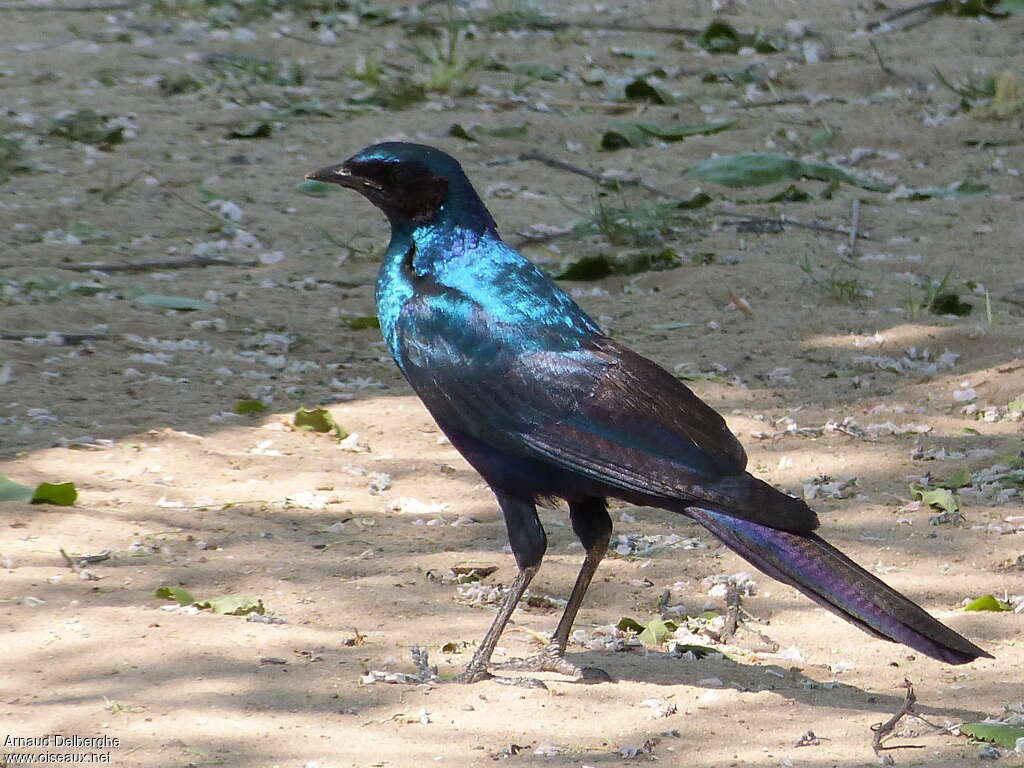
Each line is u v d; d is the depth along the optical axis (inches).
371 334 549.3
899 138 804.6
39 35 986.7
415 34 1027.3
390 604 335.9
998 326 546.0
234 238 642.2
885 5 1095.0
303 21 1048.8
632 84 879.1
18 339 517.7
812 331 551.5
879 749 269.0
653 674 306.5
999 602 343.0
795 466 431.5
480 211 321.7
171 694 281.9
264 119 810.2
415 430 461.4
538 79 924.6
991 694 299.0
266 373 506.0
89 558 350.0
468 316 309.3
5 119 786.8
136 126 791.7
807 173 736.3
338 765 257.0
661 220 659.4
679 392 298.7
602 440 294.7
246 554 360.8
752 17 1077.8
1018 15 1050.7
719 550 377.7
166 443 434.0
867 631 266.1
